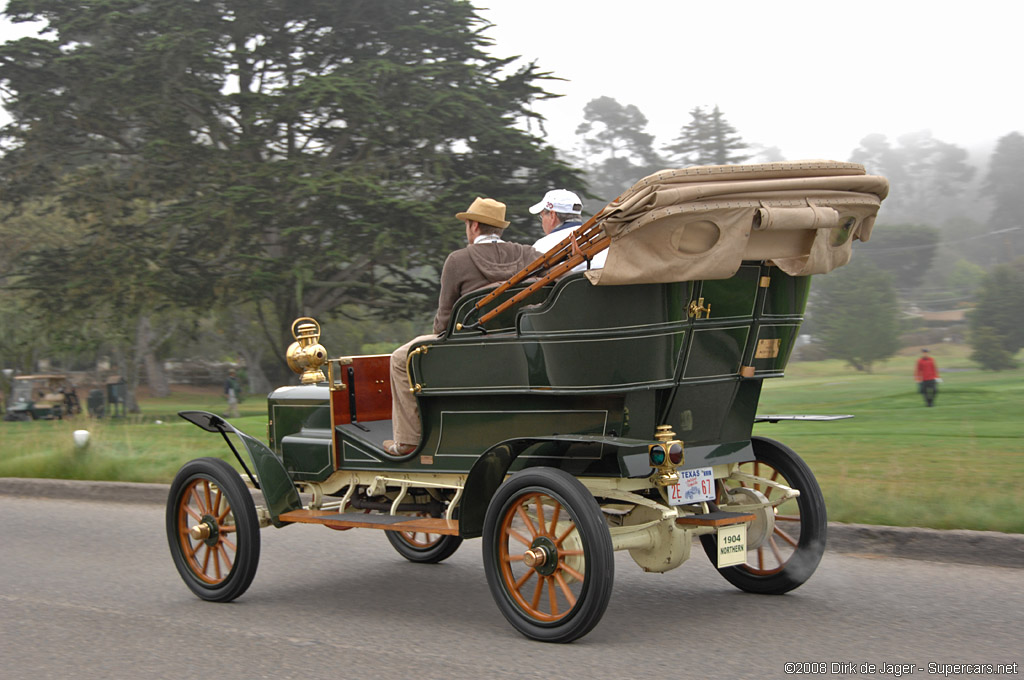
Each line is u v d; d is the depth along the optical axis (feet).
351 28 133.59
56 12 131.13
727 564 16.92
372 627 17.66
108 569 23.44
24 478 38.37
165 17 127.85
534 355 16.34
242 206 119.03
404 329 221.66
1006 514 23.32
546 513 18.88
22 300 139.95
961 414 63.87
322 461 20.35
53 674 15.35
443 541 22.94
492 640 16.55
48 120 128.26
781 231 16.01
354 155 128.67
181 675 15.07
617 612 18.15
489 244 18.62
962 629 16.52
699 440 17.28
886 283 245.04
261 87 132.46
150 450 42.37
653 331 15.56
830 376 167.32
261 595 20.47
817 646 15.69
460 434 18.03
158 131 125.90
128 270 124.26
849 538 23.13
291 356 20.07
